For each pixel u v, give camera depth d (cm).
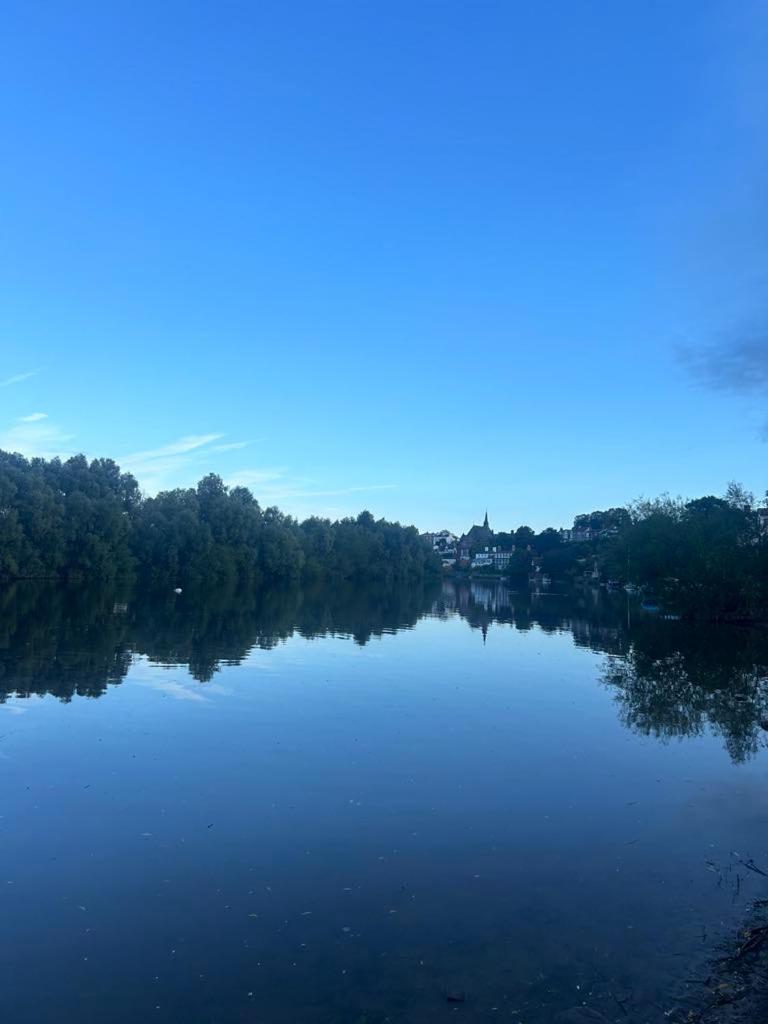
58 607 5581
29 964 970
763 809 1593
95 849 1321
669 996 913
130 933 1049
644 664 3709
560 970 969
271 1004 893
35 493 7956
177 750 1912
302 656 3628
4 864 1257
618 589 14338
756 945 1030
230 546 10288
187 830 1411
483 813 1538
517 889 1202
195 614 5591
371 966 974
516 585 17000
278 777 1725
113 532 8556
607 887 1212
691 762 1941
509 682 3077
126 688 2644
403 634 4878
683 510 7988
